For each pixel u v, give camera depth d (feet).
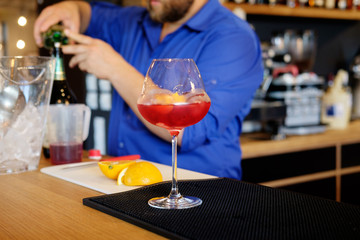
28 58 3.55
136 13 6.06
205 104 2.68
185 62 2.65
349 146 8.93
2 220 2.49
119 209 2.54
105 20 6.40
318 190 8.55
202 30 5.04
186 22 5.11
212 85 4.69
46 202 2.83
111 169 3.27
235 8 8.63
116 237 2.19
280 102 8.89
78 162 4.11
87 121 4.28
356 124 10.45
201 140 4.66
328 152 8.59
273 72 9.02
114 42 6.32
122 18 6.18
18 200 2.88
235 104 4.84
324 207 2.53
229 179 3.28
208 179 3.28
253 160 7.64
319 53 11.28
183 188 3.00
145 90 2.69
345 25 11.67
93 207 2.68
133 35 5.84
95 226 2.36
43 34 5.20
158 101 2.59
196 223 2.28
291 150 8.05
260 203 2.63
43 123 3.83
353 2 10.85
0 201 2.87
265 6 9.06
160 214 2.44
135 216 2.41
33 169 3.84
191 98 2.61
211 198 2.75
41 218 2.51
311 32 10.19
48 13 5.39
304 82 9.14
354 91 11.04
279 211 2.46
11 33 11.28
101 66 4.42
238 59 4.82
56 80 4.28
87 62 4.49
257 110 8.07
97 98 7.47
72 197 2.94
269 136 8.86
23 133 3.69
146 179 3.17
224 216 2.39
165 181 3.20
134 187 3.15
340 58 11.69
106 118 7.32
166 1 4.97
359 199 9.22
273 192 2.88
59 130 4.01
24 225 2.40
